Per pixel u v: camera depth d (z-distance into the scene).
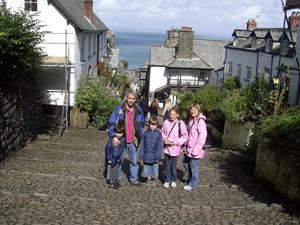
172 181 7.05
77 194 6.12
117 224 4.87
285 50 18.89
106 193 6.34
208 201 6.21
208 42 43.19
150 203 5.92
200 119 6.75
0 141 8.48
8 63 8.84
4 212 4.96
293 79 12.56
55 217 4.94
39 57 10.64
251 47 23.66
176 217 5.27
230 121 12.01
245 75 24.38
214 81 37.91
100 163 8.73
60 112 15.71
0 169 7.42
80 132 14.12
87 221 4.89
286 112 8.54
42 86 15.48
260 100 11.52
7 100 9.03
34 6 15.05
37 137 11.95
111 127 6.52
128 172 8.10
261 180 7.59
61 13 15.07
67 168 7.95
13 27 8.73
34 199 5.63
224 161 9.80
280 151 6.73
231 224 5.07
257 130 8.52
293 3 11.61
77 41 16.00
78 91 15.30
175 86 38.59
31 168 7.73
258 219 5.28
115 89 20.55
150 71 39.50
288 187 6.43
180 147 6.82
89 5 21.34
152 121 6.76
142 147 6.85
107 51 31.16
